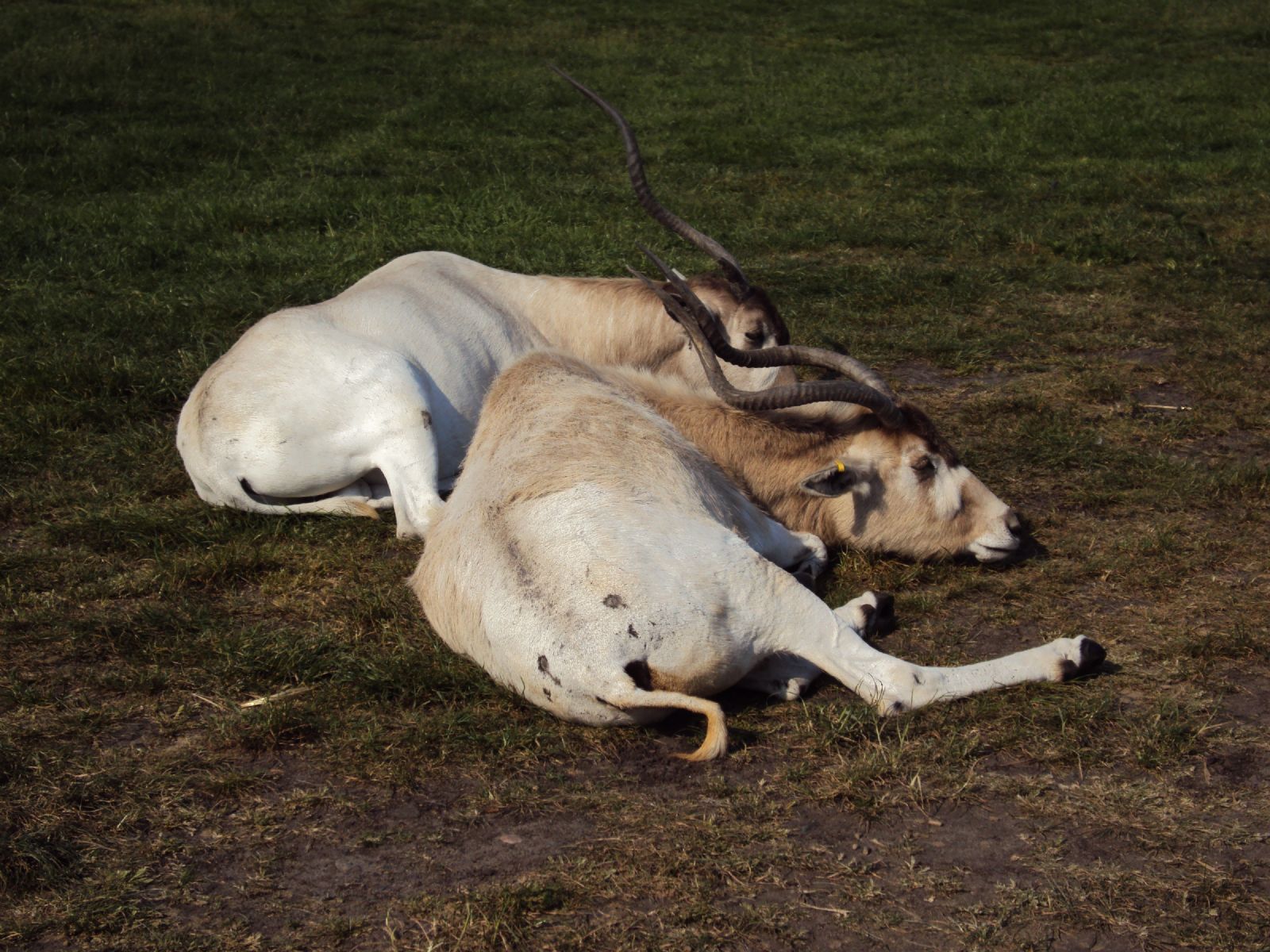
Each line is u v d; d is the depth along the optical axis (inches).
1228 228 412.2
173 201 420.5
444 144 522.9
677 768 148.0
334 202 416.2
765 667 163.6
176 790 144.8
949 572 202.4
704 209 425.4
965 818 138.2
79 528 209.5
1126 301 340.8
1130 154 526.3
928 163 497.4
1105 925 121.8
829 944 120.3
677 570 152.6
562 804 141.6
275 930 124.0
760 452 201.3
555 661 149.3
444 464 224.4
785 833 135.7
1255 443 250.5
